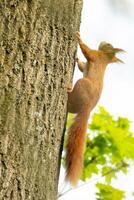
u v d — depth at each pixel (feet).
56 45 25.71
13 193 23.21
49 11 25.52
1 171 23.07
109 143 38.11
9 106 23.79
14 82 24.12
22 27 24.81
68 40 26.37
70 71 26.61
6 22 24.68
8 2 24.93
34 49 24.85
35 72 24.76
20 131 23.80
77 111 32.65
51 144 24.99
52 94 25.34
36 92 24.63
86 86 33.86
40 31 25.16
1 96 23.79
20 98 24.11
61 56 25.96
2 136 23.36
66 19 26.25
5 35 24.52
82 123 31.99
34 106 24.48
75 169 29.84
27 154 23.81
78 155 30.40
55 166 25.18
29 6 25.11
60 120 25.76
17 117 23.86
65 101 26.27
